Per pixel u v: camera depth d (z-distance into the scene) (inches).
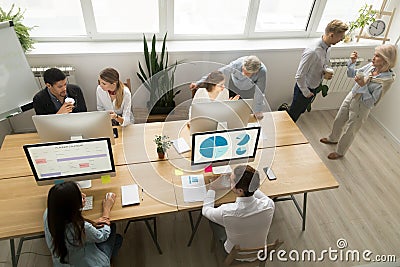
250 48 135.6
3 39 105.8
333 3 139.3
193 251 102.3
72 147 75.1
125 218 78.2
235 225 75.8
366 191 124.2
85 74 130.8
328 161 135.9
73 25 129.4
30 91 117.7
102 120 83.9
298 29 146.3
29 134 101.0
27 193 82.7
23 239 90.6
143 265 98.1
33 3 120.8
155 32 135.9
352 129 126.3
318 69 121.3
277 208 115.9
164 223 108.7
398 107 142.5
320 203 118.6
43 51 123.3
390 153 141.7
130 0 125.9
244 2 132.9
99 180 87.0
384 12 135.9
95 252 76.5
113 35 132.7
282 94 153.6
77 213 67.1
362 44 142.0
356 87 119.1
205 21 137.0
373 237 108.9
